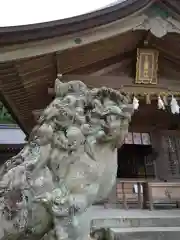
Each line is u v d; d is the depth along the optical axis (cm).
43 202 242
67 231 243
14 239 243
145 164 963
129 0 463
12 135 1505
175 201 880
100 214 551
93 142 267
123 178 870
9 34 402
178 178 956
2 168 282
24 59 440
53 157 258
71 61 529
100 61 591
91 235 380
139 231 358
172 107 597
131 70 609
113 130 265
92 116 271
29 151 270
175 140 995
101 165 270
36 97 631
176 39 558
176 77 625
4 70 473
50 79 575
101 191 278
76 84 286
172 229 383
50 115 268
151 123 986
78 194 253
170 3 506
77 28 442
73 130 259
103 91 279
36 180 248
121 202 798
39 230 249
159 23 522
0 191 246
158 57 620
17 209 235
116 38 518
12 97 613
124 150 960
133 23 507
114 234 348
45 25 414
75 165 258
